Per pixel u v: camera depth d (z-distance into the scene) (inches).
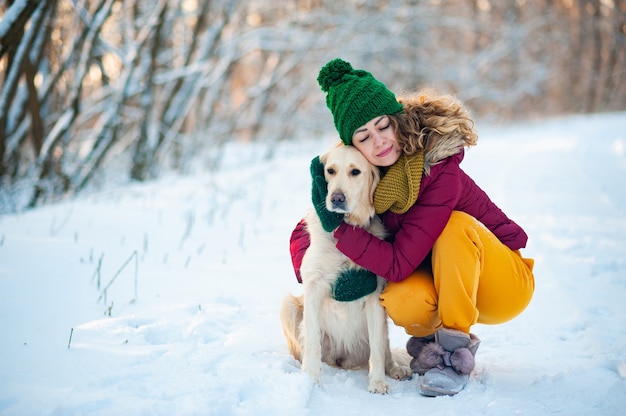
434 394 95.0
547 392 91.9
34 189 300.8
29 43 265.7
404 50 583.5
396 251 100.8
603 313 130.3
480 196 108.6
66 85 353.4
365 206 108.9
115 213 229.0
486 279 103.4
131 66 343.0
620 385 88.6
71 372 93.9
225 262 169.8
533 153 395.2
